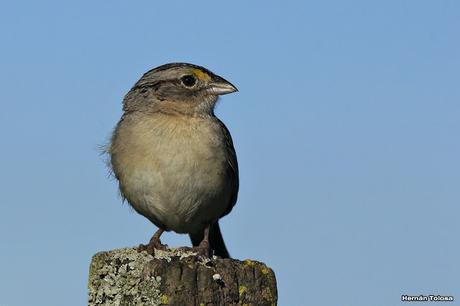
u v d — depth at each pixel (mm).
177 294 8055
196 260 8297
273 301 8445
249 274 8336
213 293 8148
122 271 8352
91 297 8562
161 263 8125
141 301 8164
